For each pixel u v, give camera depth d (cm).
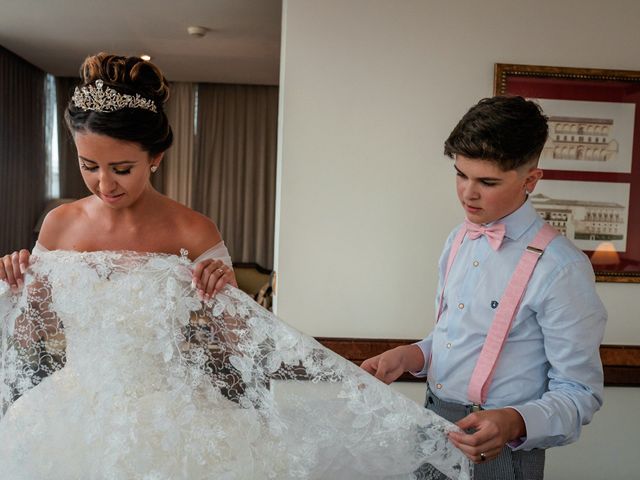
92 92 137
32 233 715
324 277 293
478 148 137
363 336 295
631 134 290
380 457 142
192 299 148
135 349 145
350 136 290
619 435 294
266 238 795
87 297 147
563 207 291
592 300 142
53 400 142
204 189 793
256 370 145
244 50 614
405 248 294
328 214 292
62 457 138
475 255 159
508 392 150
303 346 145
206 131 789
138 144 142
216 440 138
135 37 579
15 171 668
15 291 149
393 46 288
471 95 291
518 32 290
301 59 287
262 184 792
